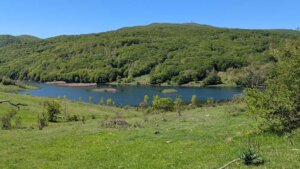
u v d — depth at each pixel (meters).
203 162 20.00
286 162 17.30
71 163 23.73
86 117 71.56
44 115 62.44
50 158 25.66
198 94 166.50
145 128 36.19
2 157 26.39
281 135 23.44
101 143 29.81
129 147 26.84
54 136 35.31
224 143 24.34
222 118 36.91
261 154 19.42
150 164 21.22
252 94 24.11
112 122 41.97
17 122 51.78
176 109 66.25
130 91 191.75
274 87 23.50
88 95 172.75
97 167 21.94
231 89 189.88
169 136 29.61
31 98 101.00
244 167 17.31
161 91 187.62
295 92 22.31
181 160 21.27
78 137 33.50
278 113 23.31
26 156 26.48
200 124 34.09
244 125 29.41
